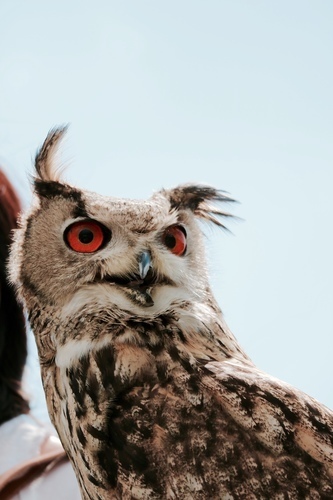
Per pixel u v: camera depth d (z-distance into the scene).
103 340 3.16
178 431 3.10
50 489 3.20
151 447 3.10
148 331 3.16
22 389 3.30
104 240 3.20
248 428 3.09
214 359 3.15
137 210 3.21
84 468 3.13
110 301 3.18
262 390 3.11
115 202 3.22
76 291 3.19
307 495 3.07
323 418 3.10
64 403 3.15
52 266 3.20
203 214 3.27
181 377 3.12
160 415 3.11
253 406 3.10
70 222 3.21
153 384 3.13
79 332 3.17
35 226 3.22
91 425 3.12
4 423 3.27
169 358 3.14
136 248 3.20
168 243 3.21
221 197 3.27
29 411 3.29
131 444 3.10
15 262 3.22
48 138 3.27
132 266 3.19
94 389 3.14
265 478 3.08
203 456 3.09
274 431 3.09
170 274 3.19
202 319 3.18
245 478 3.08
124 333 3.16
